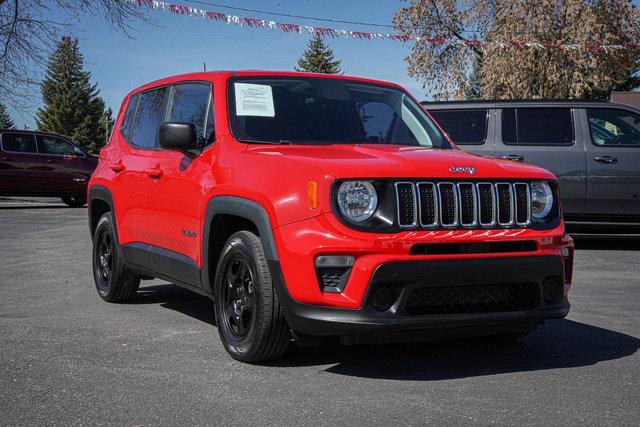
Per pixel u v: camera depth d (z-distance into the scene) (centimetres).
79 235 1225
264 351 443
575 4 3038
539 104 1065
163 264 558
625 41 3139
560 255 438
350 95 559
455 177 419
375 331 397
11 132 1962
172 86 600
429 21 3600
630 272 850
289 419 359
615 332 546
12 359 466
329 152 459
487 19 3466
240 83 534
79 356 473
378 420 357
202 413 368
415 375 434
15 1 2230
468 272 407
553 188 452
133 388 407
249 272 453
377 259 397
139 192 596
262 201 432
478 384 416
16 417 363
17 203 2236
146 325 565
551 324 574
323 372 440
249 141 496
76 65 9538
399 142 534
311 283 405
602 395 396
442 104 1102
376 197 407
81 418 362
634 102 4212
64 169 1994
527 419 359
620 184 1034
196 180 507
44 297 680
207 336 530
